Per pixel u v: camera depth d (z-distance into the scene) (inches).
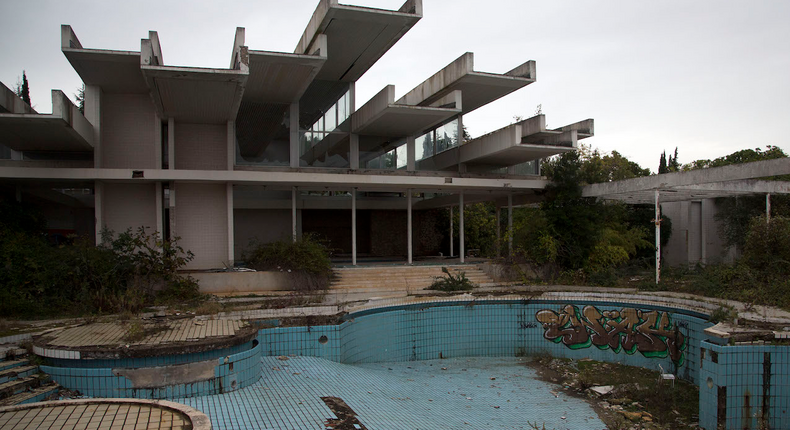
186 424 196.5
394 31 743.1
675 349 504.4
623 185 748.6
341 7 677.3
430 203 1118.4
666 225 1093.8
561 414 393.7
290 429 272.1
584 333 570.3
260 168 789.9
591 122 902.4
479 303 588.4
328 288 712.4
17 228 628.7
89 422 198.8
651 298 548.4
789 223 640.4
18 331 396.2
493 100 943.0
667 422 388.5
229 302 558.6
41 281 518.3
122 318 419.8
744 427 370.3
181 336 348.2
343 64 851.4
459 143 978.1
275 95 789.2
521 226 853.2
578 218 801.6
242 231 994.1
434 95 898.1
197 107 668.7
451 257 1085.1
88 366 315.6
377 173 863.7
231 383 335.0
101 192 685.9
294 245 721.0
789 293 516.4
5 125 574.2
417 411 359.9
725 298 542.0
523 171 1003.3
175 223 724.0
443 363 547.8
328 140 890.1
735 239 884.0
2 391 282.0
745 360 372.8
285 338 448.5
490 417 373.4
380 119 804.6
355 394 363.6
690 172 645.9
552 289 678.5
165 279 607.5
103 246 628.1
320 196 1033.5
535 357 572.7
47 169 636.1
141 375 309.7
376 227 1131.3
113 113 716.0
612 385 460.4
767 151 1143.6
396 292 689.0
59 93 556.7
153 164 723.4
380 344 533.0
